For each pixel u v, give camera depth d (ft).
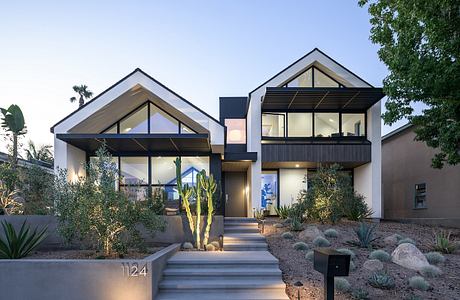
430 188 55.16
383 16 38.29
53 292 20.98
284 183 57.62
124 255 26.58
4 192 38.70
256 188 51.19
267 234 37.19
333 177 42.57
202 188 35.63
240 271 24.68
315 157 51.49
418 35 33.04
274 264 25.94
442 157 40.47
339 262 15.56
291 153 51.57
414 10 31.76
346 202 42.78
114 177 27.45
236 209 63.82
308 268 26.30
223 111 69.31
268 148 51.78
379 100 50.31
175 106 43.52
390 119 39.14
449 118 35.88
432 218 50.34
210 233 34.73
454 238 36.68
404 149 62.75
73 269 21.09
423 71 31.35
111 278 21.09
